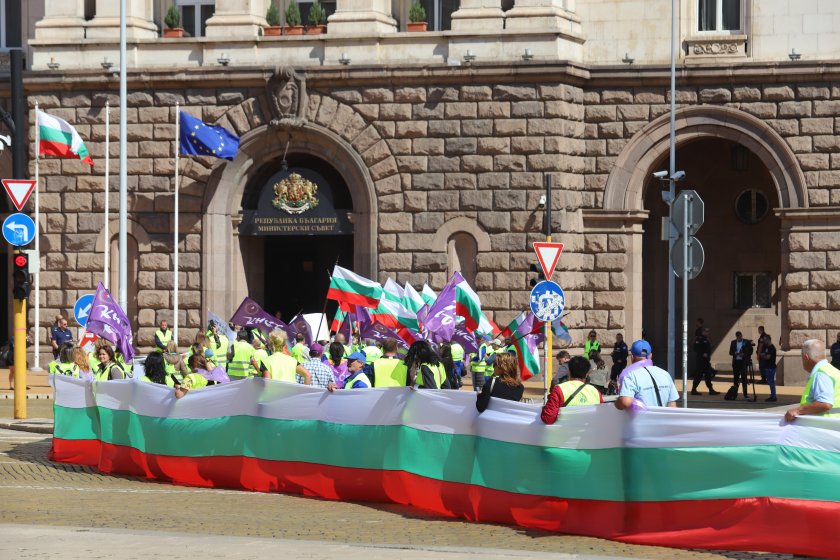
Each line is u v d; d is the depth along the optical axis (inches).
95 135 2121.1
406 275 2058.3
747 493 764.6
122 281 1830.7
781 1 2032.5
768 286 2256.4
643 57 2055.9
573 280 2049.7
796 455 755.4
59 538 756.0
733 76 2022.6
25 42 2214.6
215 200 2101.4
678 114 2043.6
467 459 903.7
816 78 2010.3
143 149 2111.2
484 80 2027.6
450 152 2041.1
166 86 2105.1
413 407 951.6
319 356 1235.2
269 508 951.0
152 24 2153.1
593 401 852.6
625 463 810.2
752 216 2250.2
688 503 783.7
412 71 2037.4
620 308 2062.0
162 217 2111.2
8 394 1883.6
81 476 1141.7
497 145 2027.6
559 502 843.4
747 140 2032.5
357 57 2058.3
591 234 2066.9
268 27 2097.7
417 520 896.9
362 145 2063.2
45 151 2007.9
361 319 1557.6
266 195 2116.1
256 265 2183.8
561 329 1633.9
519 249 2027.6
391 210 2062.0
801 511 749.9
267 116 2082.9
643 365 863.7
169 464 1099.3
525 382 2082.9
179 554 701.9
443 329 1421.0
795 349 2031.3
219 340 1594.5
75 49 2114.9
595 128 2059.5
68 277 2135.8
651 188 2231.8
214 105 2097.7
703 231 2266.2
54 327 2041.1
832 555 741.9
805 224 2017.7
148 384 1127.0
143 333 2114.9
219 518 895.1
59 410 1229.7
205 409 1083.3
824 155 2011.6
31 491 1040.2
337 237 2333.9
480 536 826.2
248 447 1057.5
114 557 691.4
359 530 846.5
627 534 807.7
